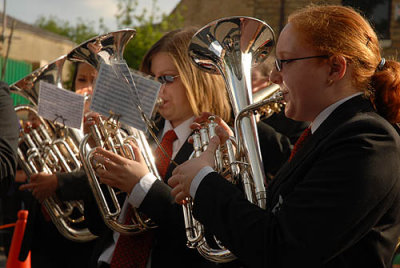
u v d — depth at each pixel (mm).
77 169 3455
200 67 2723
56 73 3594
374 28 2275
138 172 2586
